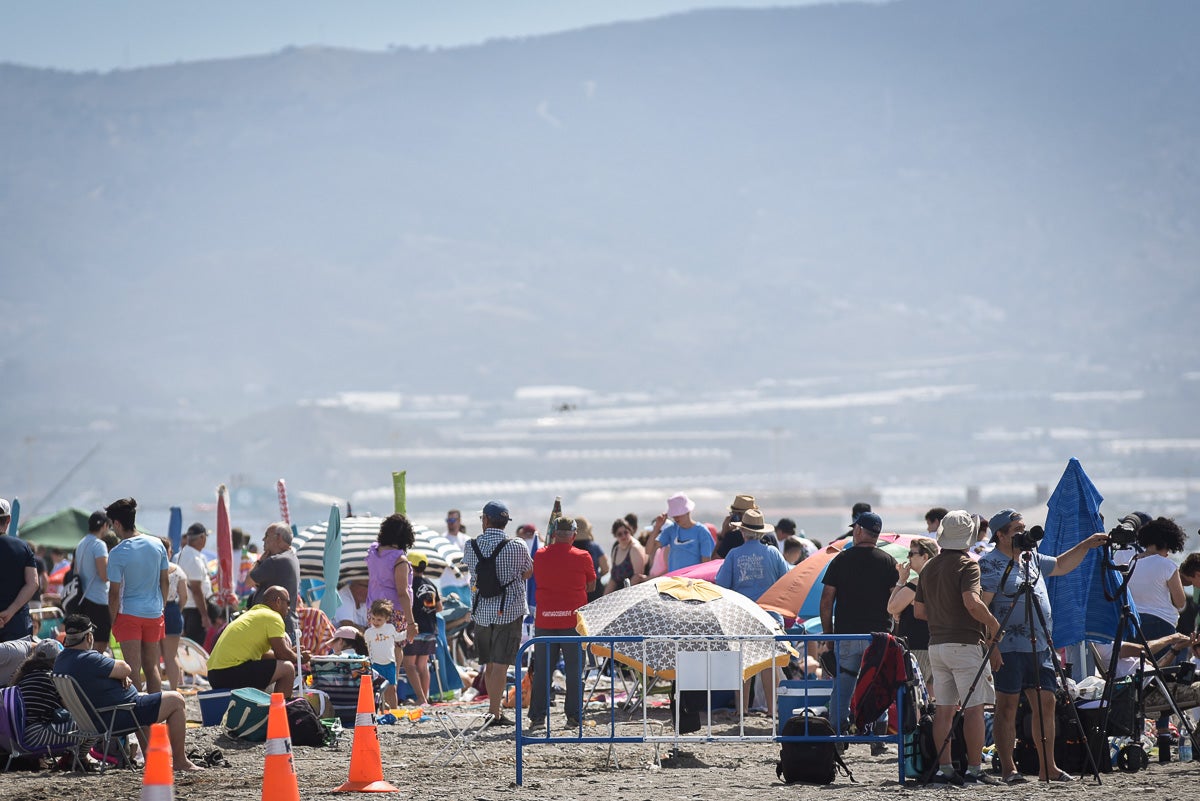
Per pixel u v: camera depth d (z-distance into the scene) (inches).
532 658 1998.0
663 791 1457.9
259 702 1905.8
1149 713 1733.5
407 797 1448.1
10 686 1681.8
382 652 2198.6
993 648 1473.9
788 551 2551.7
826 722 1533.0
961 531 1494.8
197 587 2770.7
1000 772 1537.9
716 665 1573.6
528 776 1593.3
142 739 1640.0
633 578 2677.2
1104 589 1610.5
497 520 2050.9
